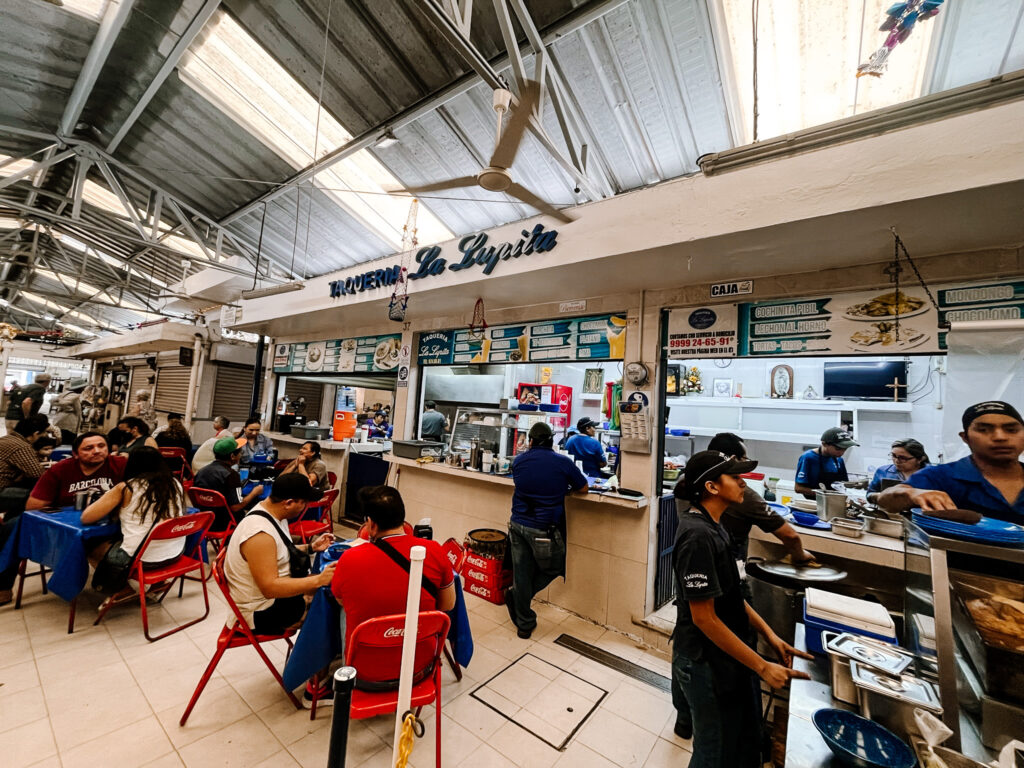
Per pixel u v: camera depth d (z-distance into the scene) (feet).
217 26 10.74
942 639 4.12
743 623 5.26
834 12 7.38
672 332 10.64
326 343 20.31
